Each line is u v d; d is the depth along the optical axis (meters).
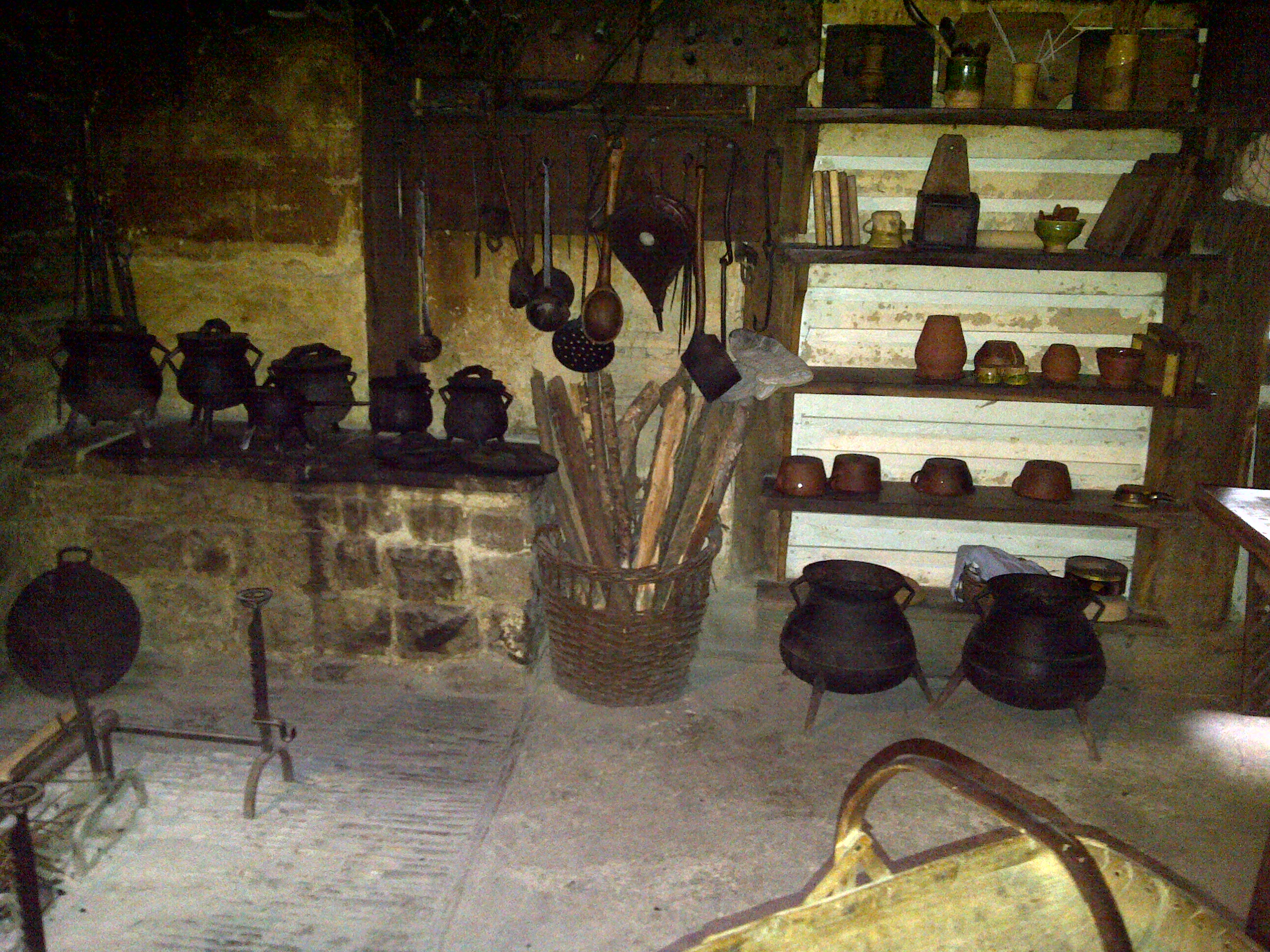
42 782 2.54
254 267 3.94
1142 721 3.59
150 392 3.63
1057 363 3.72
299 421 3.66
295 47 3.71
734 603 4.05
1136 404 3.61
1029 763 3.28
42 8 3.63
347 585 3.67
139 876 2.64
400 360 3.86
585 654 3.48
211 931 2.45
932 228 3.53
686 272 3.67
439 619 3.66
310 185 3.84
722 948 1.79
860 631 3.36
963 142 3.52
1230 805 3.07
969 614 3.84
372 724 3.43
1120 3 3.53
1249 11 3.36
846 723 3.51
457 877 2.66
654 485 3.67
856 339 3.99
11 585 3.63
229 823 2.87
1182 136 3.67
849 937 1.88
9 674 3.65
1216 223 3.60
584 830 2.87
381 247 3.91
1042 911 1.96
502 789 3.06
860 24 3.68
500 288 3.99
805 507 3.79
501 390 3.71
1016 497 3.89
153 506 3.66
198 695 3.58
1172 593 3.83
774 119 3.66
